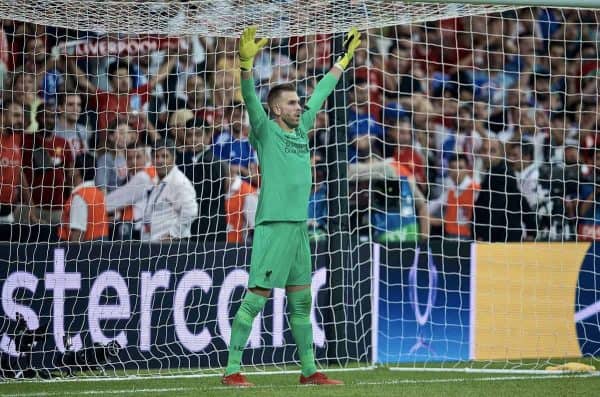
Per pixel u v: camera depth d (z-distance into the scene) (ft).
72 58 136.67
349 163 133.69
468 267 104.73
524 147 145.69
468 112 147.02
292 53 136.77
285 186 79.20
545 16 151.94
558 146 145.38
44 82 135.33
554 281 106.32
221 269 101.76
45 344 97.60
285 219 78.95
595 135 143.43
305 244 81.00
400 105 144.77
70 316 98.63
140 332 99.86
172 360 100.01
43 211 128.47
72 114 133.28
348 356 100.78
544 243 106.83
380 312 102.17
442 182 139.03
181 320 100.68
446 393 74.74
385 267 102.89
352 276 102.22
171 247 101.55
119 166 131.54
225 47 136.87
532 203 139.13
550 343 105.81
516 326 105.19
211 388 78.79
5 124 131.34
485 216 137.49
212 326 101.04
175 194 122.31
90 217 121.08
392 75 143.74
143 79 137.39
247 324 79.51
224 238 122.83
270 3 94.79
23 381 90.27
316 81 135.03
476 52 150.10
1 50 134.21
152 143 133.18
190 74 137.18
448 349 103.35
